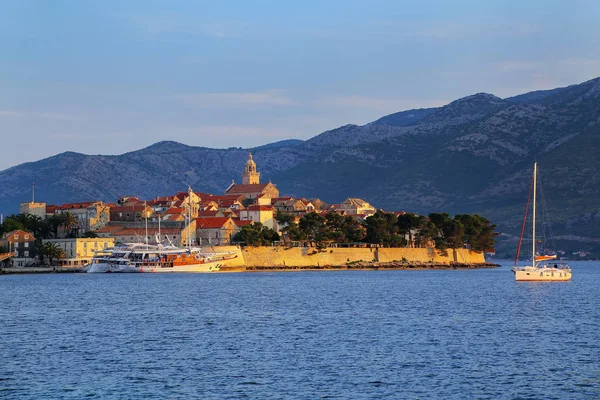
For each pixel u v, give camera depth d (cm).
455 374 12450
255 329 17238
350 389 11519
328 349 14550
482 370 12725
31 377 12250
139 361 13438
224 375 12369
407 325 17950
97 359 13612
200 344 15150
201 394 11250
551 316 19950
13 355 13988
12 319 19250
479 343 15238
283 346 14888
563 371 12662
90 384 11812
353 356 13850
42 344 15175
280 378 12169
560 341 15512
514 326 17825
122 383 11869
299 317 19575
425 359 13588
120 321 18762
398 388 11581
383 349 14550
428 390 11475
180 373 12512
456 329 17275
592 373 12525
